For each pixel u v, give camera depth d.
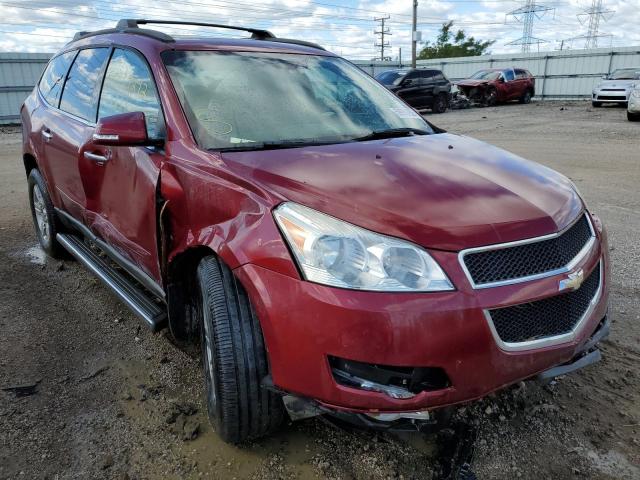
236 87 3.01
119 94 3.29
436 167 2.48
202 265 2.40
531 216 2.14
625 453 2.39
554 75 31.72
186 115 2.73
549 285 2.05
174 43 3.13
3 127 20.33
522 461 2.36
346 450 2.43
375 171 2.36
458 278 1.93
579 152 10.55
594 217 2.65
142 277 3.08
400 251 1.93
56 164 3.98
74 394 2.88
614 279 4.24
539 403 2.73
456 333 1.89
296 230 2.01
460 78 36.66
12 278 4.45
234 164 2.39
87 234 3.81
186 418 2.67
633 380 2.92
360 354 1.89
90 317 3.75
